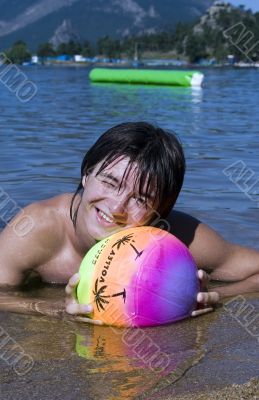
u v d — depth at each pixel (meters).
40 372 2.20
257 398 2.00
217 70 43.56
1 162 6.68
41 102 14.81
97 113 12.13
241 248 3.55
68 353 2.38
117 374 2.19
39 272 3.34
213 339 2.56
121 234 2.75
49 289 3.27
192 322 2.77
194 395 2.02
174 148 2.81
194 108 13.36
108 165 2.75
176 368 2.24
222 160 6.99
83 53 95.62
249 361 2.33
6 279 3.26
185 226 3.34
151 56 95.06
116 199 2.76
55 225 3.25
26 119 11.02
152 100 15.57
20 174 6.05
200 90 19.89
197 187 5.65
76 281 2.75
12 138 8.48
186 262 2.76
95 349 2.43
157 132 2.81
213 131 9.53
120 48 99.06
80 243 3.12
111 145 2.76
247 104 14.55
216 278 3.53
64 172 6.18
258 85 22.81
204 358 2.35
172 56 91.06
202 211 4.82
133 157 2.72
